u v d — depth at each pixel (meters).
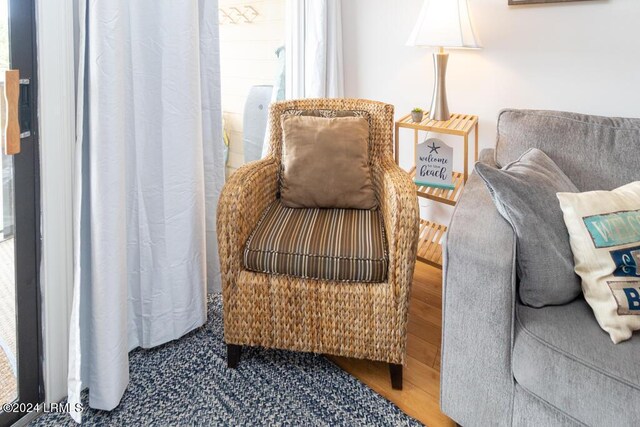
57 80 1.19
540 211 1.10
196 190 1.59
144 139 1.44
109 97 1.20
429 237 2.22
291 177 1.67
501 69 1.94
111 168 1.24
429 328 1.77
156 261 1.54
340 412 1.32
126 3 1.32
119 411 1.31
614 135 1.41
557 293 1.08
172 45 1.43
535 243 1.07
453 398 1.17
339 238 1.41
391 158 1.76
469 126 1.83
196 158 1.57
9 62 1.10
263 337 1.44
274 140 1.83
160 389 1.40
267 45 2.52
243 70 2.68
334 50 2.31
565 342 0.97
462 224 1.17
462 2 1.74
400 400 1.38
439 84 1.89
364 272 1.32
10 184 1.17
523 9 1.83
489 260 1.05
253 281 1.39
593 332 0.99
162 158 1.48
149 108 1.43
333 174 1.64
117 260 1.28
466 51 2.02
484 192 1.37
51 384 1.31
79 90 1.18
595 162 1.40
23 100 1.14
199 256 1.66
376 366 1.54
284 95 2.46
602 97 1.73
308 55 2.27
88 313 1.33
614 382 0.87
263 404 1.35
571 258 1.09
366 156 1.70
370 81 2.41
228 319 1.44
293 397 1.38
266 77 2.56
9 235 1.21
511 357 1.04
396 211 1.28
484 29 1.94
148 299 1.56
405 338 1.36
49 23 1.14
